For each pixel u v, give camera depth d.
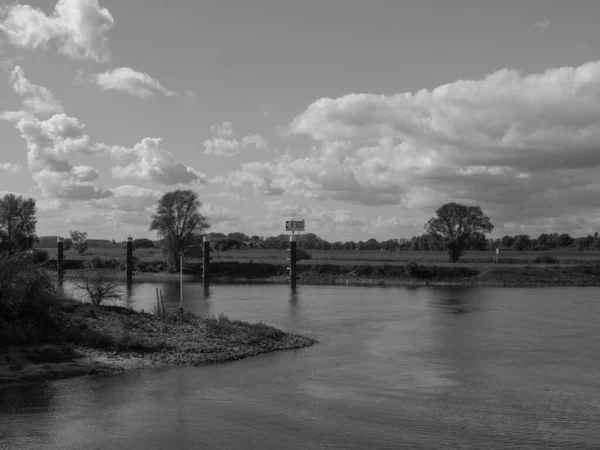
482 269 108.06
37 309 36.44
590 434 21.56
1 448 19.73
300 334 45.12
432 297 77.94
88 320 39.28
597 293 83.81
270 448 20.09
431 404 25.67
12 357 30.88
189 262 133.62
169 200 128.62
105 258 146.12
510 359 35.69
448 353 37.59
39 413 23.53
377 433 21.67
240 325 43.59
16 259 36.84
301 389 28.12
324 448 20.11
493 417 23.72
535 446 20.28
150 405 24.95
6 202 124.06
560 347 39.72
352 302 70.94
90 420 22.80
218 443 20.52
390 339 43.06
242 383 29.09
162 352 34.75
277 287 98.06
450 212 120.94
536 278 103.12
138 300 73.00
